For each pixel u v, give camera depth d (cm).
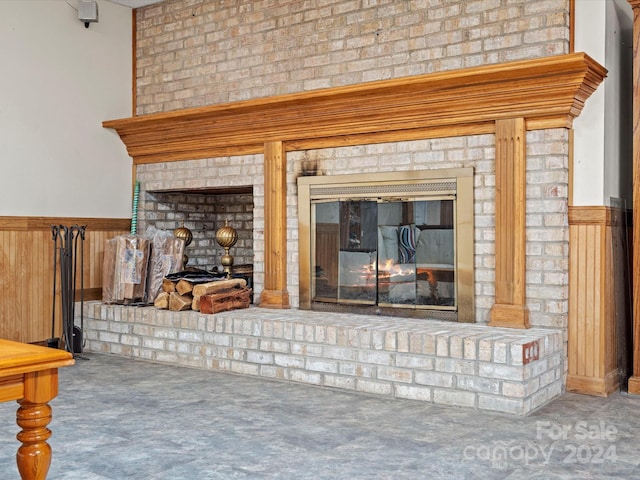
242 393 479
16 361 244
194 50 676
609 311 485
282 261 603
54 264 625
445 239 524
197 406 444
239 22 644
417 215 536
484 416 420
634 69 478
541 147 483
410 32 548
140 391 485
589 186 481
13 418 419
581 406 445
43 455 258
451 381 443
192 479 313
